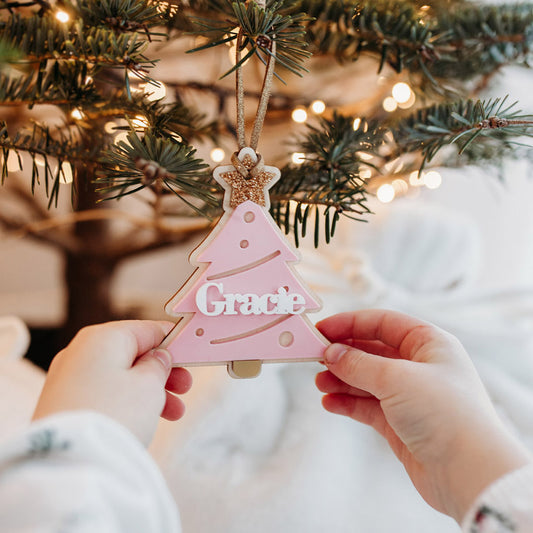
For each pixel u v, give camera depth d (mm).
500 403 451
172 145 245
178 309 266
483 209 892
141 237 500
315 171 309
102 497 185
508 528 210
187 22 328
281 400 432
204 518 340
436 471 240
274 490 356
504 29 345
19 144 293
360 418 320
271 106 414
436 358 262
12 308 667
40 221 496
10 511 179
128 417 223
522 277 930
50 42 258
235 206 266
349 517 346
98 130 327
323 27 331
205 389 402
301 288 273
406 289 634
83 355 233
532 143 422
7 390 360
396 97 339
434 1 360
